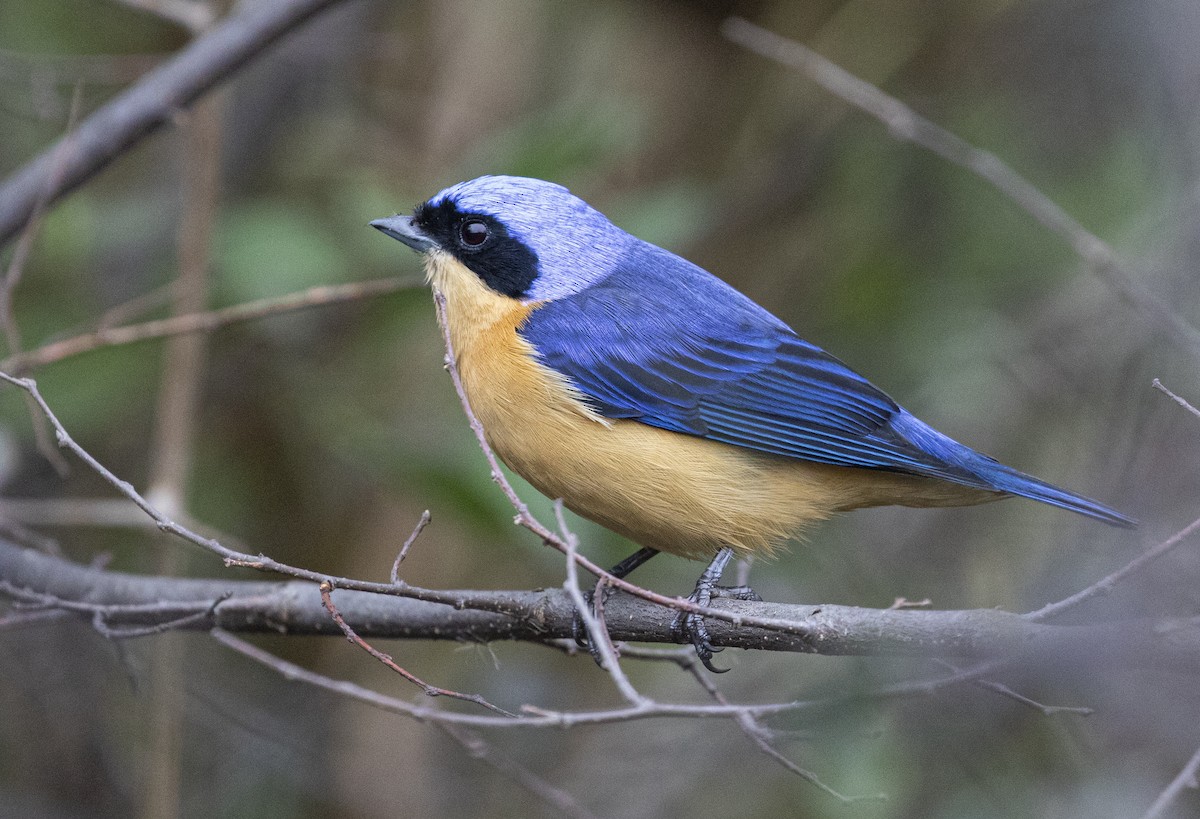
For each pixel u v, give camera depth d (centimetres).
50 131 1347
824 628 733
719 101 1489
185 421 1060
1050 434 1306
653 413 907
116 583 900
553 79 1433
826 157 1484
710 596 880
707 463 900
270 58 1343
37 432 921
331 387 1224
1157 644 653
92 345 909
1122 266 1150
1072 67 1459
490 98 1416
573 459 909
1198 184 1197
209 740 1267
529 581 1313
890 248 1462
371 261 1167
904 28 1481
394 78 1409
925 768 1096
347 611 861
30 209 1006
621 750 1284
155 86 1017
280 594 875
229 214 1170
